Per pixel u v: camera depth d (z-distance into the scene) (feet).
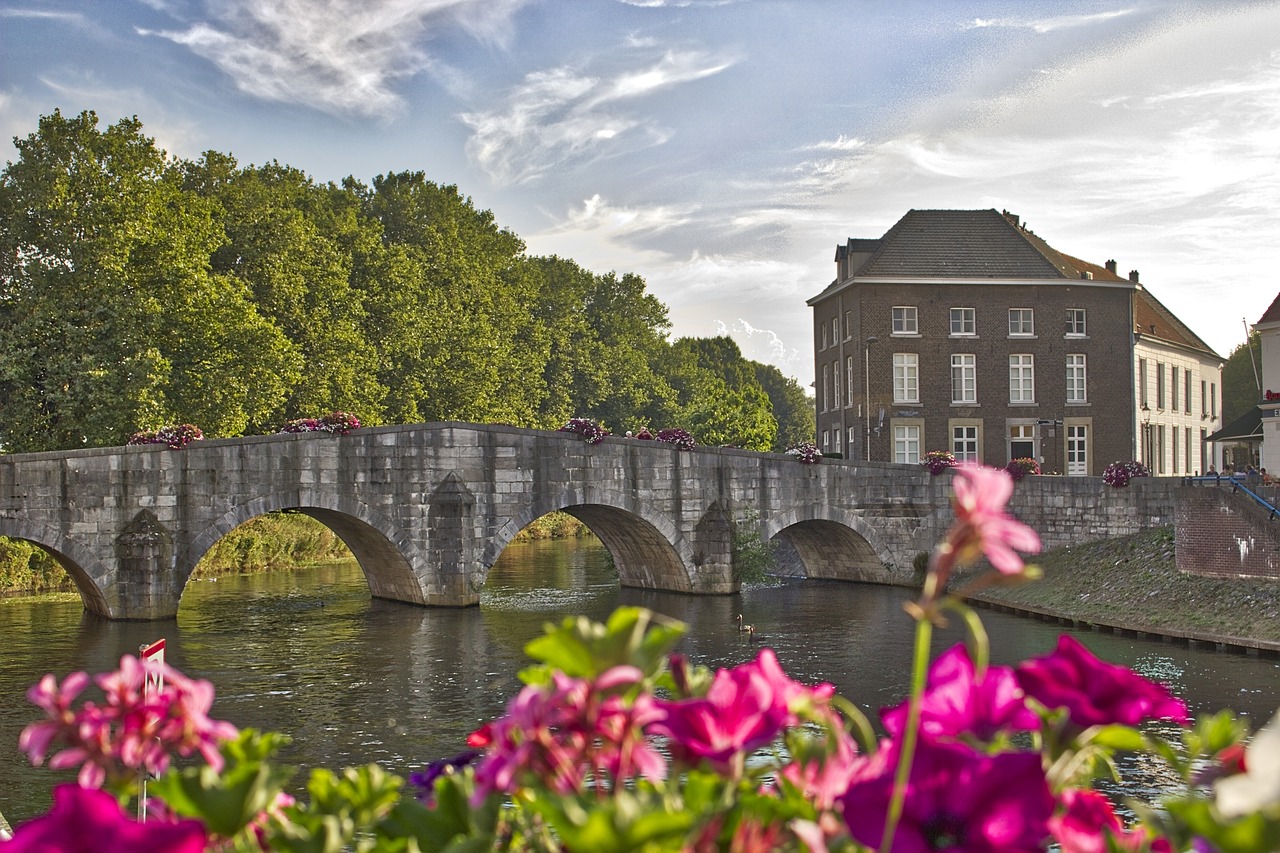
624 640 8.84
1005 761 8.30
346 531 134.31
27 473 106.93
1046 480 142.72
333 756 65.31
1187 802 6.82
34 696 9.66
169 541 114.01
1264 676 83.41
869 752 9.48
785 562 171.42
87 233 137.28
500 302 257.55
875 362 176.35
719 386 268.41
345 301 187.32
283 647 102.06
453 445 127.24
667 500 137.28
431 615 122.21
